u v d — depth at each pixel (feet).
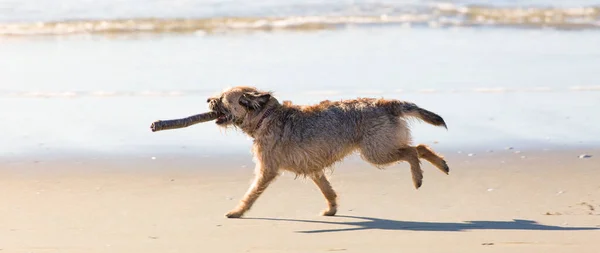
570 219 24.39
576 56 54.95
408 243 21.59
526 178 30.45
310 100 42.73
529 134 37.65
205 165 33.17
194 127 39.96
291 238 22.63
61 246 21.76
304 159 26.21
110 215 25.70
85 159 33.91
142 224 24.54
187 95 44.78
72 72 50.44
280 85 46.16
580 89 46.34
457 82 47.62
